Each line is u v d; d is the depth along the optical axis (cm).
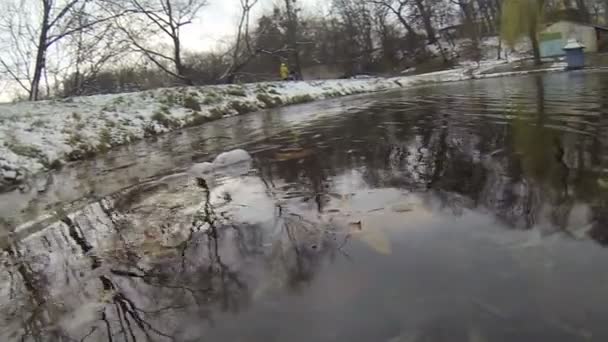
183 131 1096
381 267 223
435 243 242
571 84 1041
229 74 2466
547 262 206
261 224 310
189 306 214
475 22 3991
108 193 485
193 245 289
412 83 2264
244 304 207
